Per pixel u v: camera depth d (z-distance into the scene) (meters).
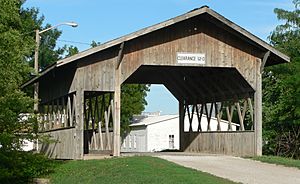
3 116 19.64
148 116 69.88
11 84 19.94
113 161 22.58
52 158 27.48
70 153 25.94
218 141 30.22
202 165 22.33
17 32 20.52
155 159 22.91
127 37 25.20
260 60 27.53
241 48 27.36
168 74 32.97
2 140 19.67
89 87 25.36
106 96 34.19
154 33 26.23
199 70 30.50
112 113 25.92
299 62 36.69
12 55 19.77
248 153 27.42
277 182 17.58
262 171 20.67
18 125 20.44
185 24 26.69
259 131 27.11
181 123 35.12
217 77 30.02
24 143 21.48
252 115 27.52
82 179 19.92
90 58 25.45
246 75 27.31
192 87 33.16
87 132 32.03
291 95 35.50
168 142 61.00
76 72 25.20
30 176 22.03
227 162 23.81
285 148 37.34
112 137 26.44
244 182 17.38
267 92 43.44
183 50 26.56
